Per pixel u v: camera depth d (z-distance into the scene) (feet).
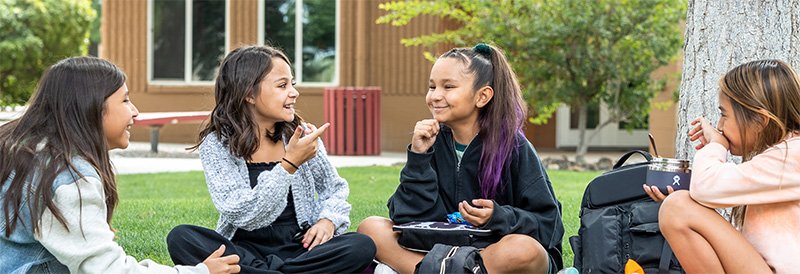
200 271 10.97
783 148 10.99
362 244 12.51
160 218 21.20
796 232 11.16
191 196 26.05
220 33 47.39
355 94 42.11
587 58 35.68
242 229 13.00
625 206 12.44
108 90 10.66
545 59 36.04
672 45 36.04
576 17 35.04
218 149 13.10
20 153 10.17
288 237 13.15
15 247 10.34
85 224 10.12
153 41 47.57
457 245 12.60
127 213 21.84
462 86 13.05
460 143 13.52
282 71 13.17
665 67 42.29
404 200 13.23
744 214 11.64
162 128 47.75
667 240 11.37
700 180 11.10
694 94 15.64
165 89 47.24
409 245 12.87
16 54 49.62
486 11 36.42
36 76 50.93
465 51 13.41
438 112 13.20
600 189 12.62
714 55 15.40
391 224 13.39
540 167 13.29
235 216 12.57
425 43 37.60
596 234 12.20
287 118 13.19
